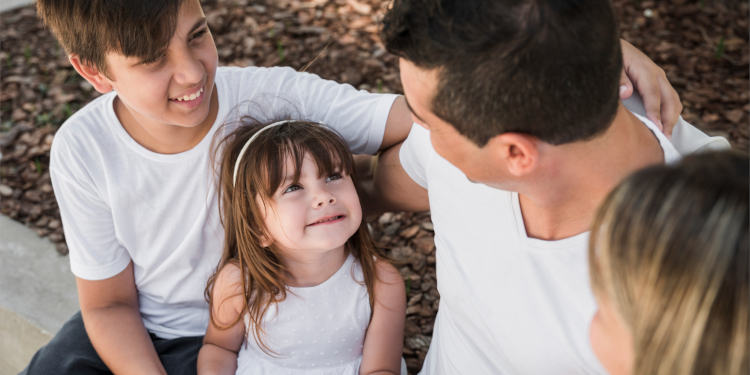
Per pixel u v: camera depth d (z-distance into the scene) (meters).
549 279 1.34
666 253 0.72
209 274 1.85
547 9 1.05
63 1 1.45
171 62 1.51
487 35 1.07
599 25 1.07
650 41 3.61
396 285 1.81
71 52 1.57
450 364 1.58
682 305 0.71
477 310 1.46
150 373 1.75
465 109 1.15
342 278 1.78
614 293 0.79
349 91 1.87
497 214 1.39
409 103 1.25
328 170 1.68
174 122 1.60
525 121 1.12
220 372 1.78
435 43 1.11
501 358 1.46
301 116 1.84
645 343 0.76
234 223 1.75
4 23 4.16
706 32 3.68
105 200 1.74
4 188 3.11
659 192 0.74
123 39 1.43
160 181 1.73
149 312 1.90
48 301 2.54
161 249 1.80
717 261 0.69
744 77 3.36
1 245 2.79
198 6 1.52
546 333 1.34
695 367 0.72
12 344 2.55
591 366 1.30
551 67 1.07
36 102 3.59
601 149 1.19
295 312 1.76
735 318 0.69
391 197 1.87
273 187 1.65
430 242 2.73
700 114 3.15
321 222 1.67
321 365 1.80
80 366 1.78
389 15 1.17
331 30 3.88
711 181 0.71
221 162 1.74
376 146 1.85
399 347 1.82
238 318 1.78
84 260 1.78
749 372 0.70
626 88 1.47
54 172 1.72
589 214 1.27
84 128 1.69
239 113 1.78
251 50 3.76
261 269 1.73
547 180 1.22
